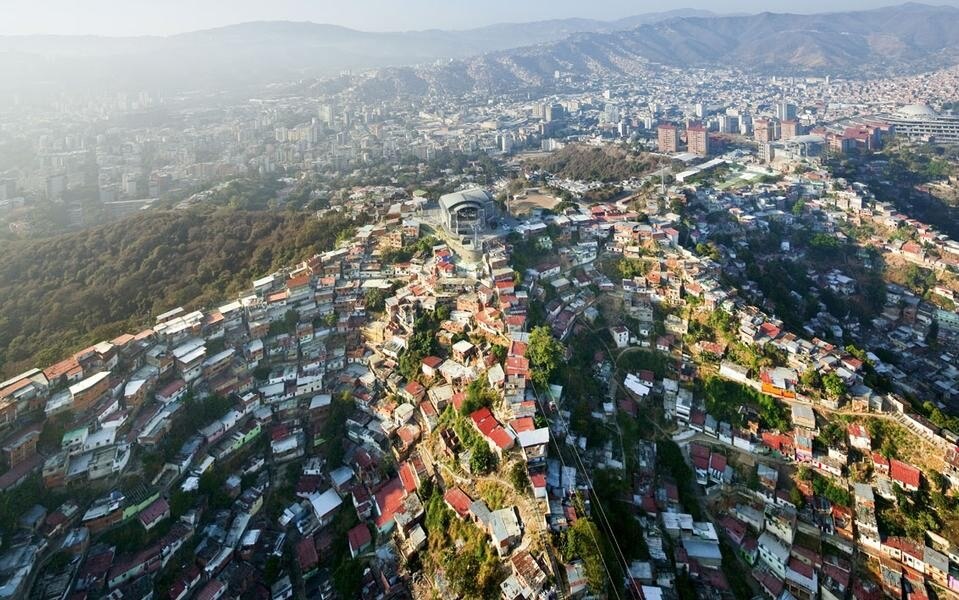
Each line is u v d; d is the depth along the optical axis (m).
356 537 118.62
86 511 113.88
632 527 110.00
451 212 196.75
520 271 176.38
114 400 129.50
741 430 135.25
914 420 124.56
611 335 165.38
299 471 136.75
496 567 99.12
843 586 107.12
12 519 108.38
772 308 178.38
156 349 145.50
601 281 184.12
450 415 132.50
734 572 111.31
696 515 120.81
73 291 196.50
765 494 123.12
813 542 114.69
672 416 142.62
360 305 175.00
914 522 112.50
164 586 109.25
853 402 132.62
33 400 125.19
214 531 119.69
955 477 115.31
